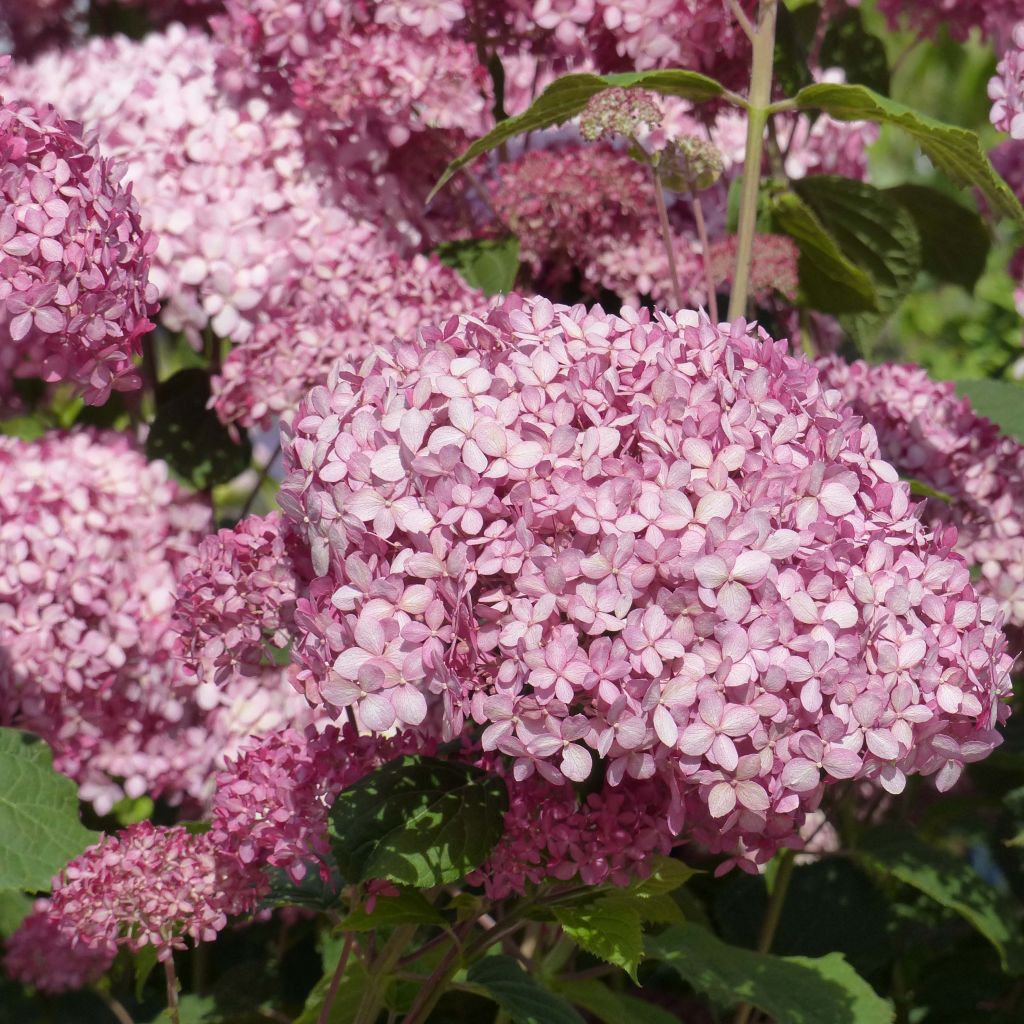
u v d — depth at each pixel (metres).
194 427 1.08
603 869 0.75
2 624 0.96
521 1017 0.83
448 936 0.84
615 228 1.03
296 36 1.02
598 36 1.04
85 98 1.07
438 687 0.71
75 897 0.81
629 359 0.76
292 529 0.79
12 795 0.91
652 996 1.13
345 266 1.01
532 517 0.72
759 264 0.99
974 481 1.00
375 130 1.05
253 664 0.81
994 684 0.75
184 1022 1.04
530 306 0.78
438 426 0.74
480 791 0.77
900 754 0.72
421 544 0.72
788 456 0.75
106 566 0.99
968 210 1.19
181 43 1.11
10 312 0.79
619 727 0.70
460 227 1.08
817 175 1.09
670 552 0.71
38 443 1.05
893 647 0.73
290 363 1.00
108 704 0.99
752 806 0.71
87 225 0.80
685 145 0.90
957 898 1.03
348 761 0.80
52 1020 1.13
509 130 0.91
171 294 1.01
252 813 0.80
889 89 1.28
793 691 0.71
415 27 1.02
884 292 1.10
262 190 1.03
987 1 1.15
